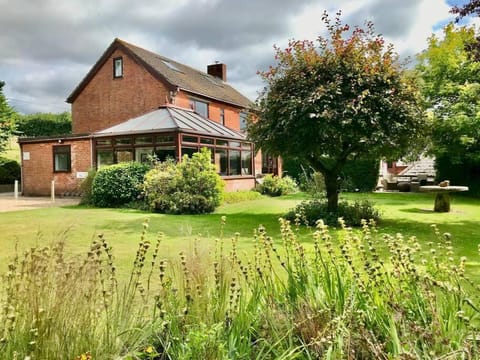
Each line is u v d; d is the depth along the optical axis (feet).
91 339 5.84
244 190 53.26
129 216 30.83
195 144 44.14
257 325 6.72
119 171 38.34
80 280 6.69
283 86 27.53
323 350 5.67
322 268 8.16
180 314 6.64
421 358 5.32
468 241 19.81
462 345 5.38
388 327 6.12
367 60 26.35
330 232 22.85
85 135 47.93
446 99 43.42
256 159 63.41
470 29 41.45
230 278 8.04
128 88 61.62
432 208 36.04
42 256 7.32
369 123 24.86
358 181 58.59
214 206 35.14
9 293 6.30
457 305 6.48
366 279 8.17
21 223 26.40
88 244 19.34
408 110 25.36
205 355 5.71
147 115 48.73
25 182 54.54
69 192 50.72
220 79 85.61
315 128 25.26
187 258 9.42
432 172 67.10
